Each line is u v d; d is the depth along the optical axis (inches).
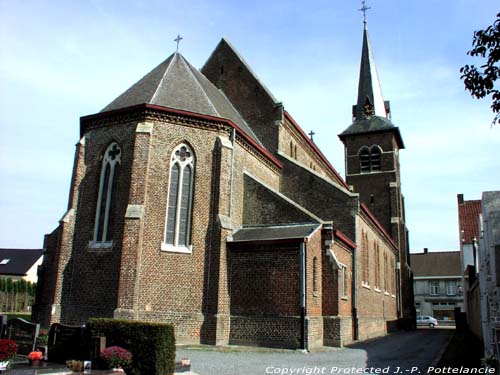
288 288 735.7
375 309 1167.6
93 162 831.1
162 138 796.6
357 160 1787.6
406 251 1766.7
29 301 2383.1
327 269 815.7
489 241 622.5
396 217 1665.8
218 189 809.5
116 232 760.3
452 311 2965.1
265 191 881.5
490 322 596.7
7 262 2780.5
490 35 309.9
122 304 700.7
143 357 478.9
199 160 816.9
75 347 543.5
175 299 740.7
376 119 1827.0
